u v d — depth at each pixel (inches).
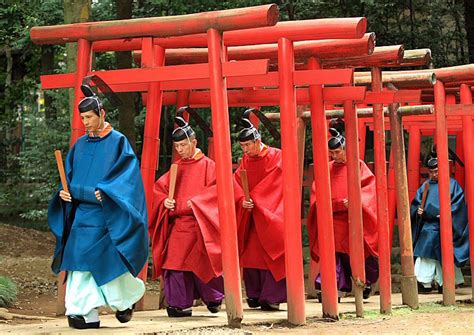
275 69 546.9
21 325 407.2
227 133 398.9
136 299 392.8
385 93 498.6
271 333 384.8
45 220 1148.5
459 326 427.2
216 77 400.2
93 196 379.2
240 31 447.8
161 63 502.3
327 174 451.5
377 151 510.3
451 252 577.6
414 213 719.7
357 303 479.5
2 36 1132.5
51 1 987.3
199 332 372.2
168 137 1085.1
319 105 450.6
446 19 1029.8
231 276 394.3
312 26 423.5
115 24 451.8
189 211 458.9
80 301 378.0
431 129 765.9
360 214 479.8
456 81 573.6
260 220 492.7
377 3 949.2
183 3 902.4
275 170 499.2
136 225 370.9
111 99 462.6
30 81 1338.6
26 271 743.1
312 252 581.6
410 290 547.5
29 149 1007.6
